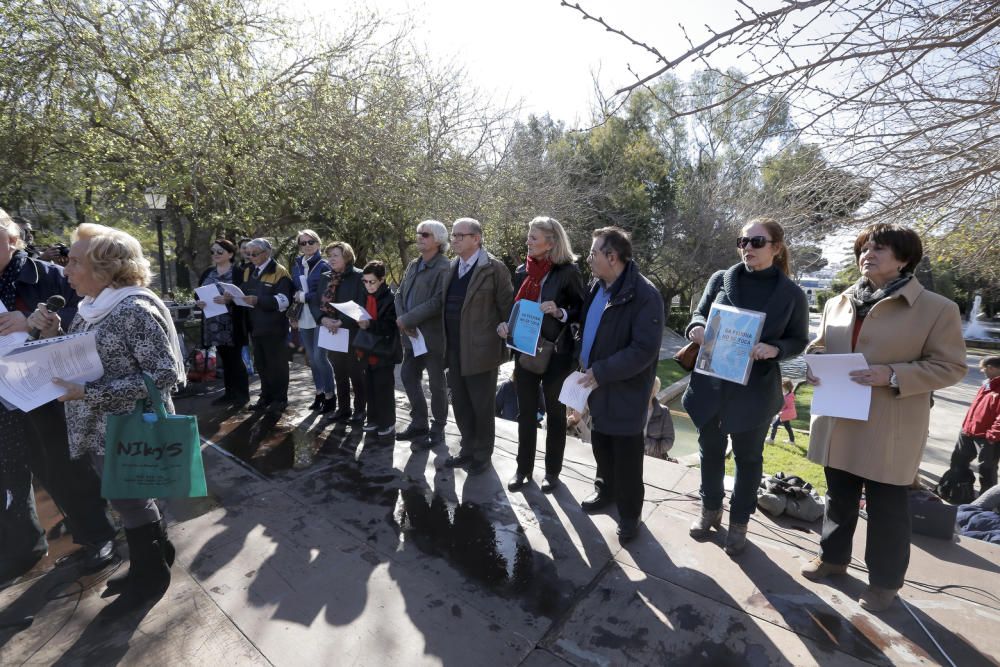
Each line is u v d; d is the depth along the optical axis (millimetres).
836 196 2811
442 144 13422
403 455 3756
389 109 11492
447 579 2352
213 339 4586
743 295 2439
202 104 9172
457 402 3543
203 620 2064
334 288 4191
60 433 2307
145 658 1871
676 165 25125
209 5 9297
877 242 2021
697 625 2068
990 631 2021
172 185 8758
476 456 3443
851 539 2275
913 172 2547
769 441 8453
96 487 2412
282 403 4750
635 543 2650
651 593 2262
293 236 15391
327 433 4168
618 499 2648
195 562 2451
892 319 2012
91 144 8836
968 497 5637
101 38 8531
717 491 2654
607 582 2338
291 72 10914
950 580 2346
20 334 2221
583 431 4551
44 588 2244
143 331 1920
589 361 2680
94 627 2020
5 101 8086
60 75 8680
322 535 2707
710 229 21422
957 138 2430
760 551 2576
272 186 10375
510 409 5996
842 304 2246
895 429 2004
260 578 2340
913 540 2682
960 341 1932
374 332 3938
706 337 2434
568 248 3018
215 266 5008
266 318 4484
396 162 11641
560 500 3115
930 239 3129
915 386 1906
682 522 2861
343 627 2041
